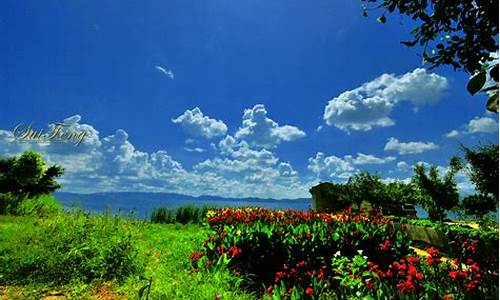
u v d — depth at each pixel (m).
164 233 11.92
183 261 6.95
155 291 4.95
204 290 4.88
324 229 7.27
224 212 12.00
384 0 3.23
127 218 9.71
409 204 26.47
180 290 4.93
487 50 2.47
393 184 26.97
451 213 17.98
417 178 18.84
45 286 5.73
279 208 13.58
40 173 21.17
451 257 8.23
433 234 11.31
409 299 3.75
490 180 10.97
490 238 7.90
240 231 6.71
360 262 5.11
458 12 2.75
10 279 6.01
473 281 3.87
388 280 4.38
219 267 5.84
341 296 4.40
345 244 6.75
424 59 2.93
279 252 6.37
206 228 10.09
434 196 18.09
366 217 9.76
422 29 3.00
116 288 5.60
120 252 6.77
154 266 6.77
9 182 20.20
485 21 2.48
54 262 6.51
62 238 7.80
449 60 2.71
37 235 8.30
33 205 16.59
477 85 1.67
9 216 13.55
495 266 4.77
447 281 4.46
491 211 12.16
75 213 9.49
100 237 7.74
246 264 6.26
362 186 27.39
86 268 6.33
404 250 7.04
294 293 4.42
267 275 6.27
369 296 4.00
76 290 5.59
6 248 7.39
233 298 4.86
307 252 6.48
